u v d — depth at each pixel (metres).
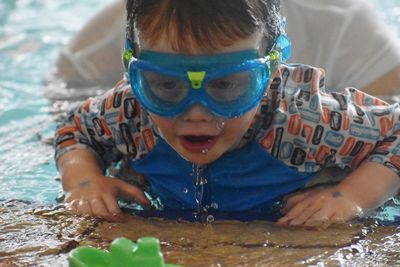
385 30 3.96
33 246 2.41
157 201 2.90
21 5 6.42
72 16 6.13
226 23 2.36
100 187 2.82
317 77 2.83
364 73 3.79
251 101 2.46
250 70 2.42
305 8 3.89
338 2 3.95
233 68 2.39
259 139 2.75
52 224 2.61
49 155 3.47
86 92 4.31
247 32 2.40
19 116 3.99
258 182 2.78
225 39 2.37
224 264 2.26
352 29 3.86
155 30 2.40
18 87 4.47
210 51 2.38
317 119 2.74
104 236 2.51
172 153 2.79
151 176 2.87
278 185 2.79
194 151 2.51
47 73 4.69
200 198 2.79
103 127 2.95
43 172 3.27
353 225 2.58
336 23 3.86
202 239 2.48
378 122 2.80
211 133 2.46
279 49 2.63
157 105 2.45
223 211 2.79
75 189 2.83
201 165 2.69
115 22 4.38
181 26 2.36
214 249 2.38
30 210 2.75
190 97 2.40
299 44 3.85
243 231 2.55
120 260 1.92
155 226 2.61
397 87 3.79
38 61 5.02
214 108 2.42
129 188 2.84
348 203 2.66
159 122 2.53
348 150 2.78
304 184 2.80
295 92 2.78
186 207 2.81
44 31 5.74
